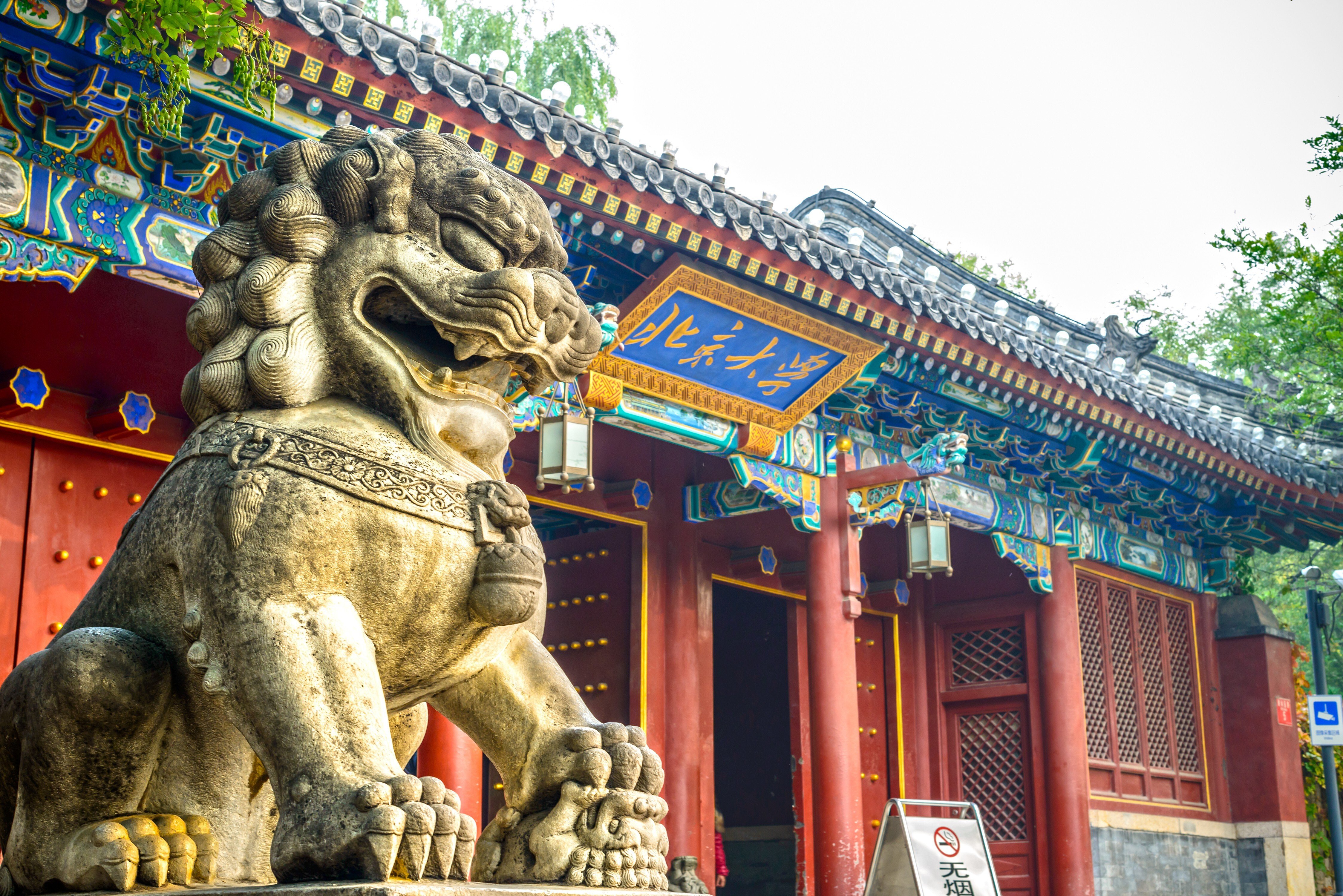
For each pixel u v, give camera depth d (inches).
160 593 126.3
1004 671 618.8
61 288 359.6
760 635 654.5
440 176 132.5
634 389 417.1
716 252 378.6
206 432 128.0
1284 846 665.0
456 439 132.3
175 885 116.6
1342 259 544.1
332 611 117.8
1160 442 561.3
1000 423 536.7
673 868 456.8
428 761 351.9
